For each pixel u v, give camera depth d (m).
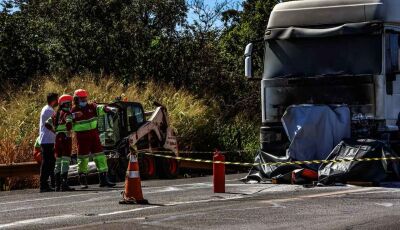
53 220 9.87
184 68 31.36
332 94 14.88
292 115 14.86
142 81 29.56
